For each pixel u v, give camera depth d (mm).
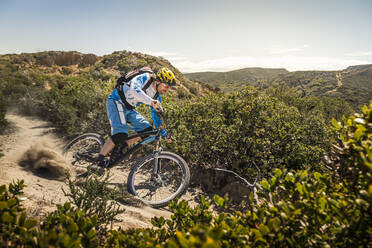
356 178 1541
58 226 1454
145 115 5348
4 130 6336
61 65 47250
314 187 1466
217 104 5055
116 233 1611
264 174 3818
